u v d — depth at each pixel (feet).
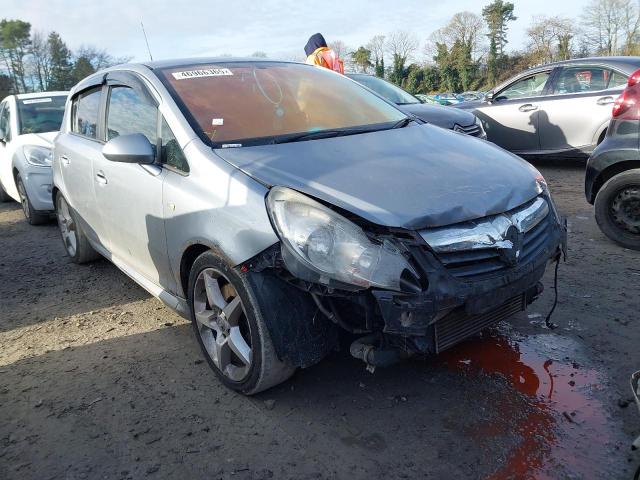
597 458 7.79
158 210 10.50
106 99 13.61
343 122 11.48
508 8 205.16
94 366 11.13
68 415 9.52
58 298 15.01
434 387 9.64
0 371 11.21
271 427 8.86
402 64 211.61
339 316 8.38
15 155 23.61
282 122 10.96
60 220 17.74
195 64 12.46
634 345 10.59
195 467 8.10
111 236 13.43
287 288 8.52
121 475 8.04
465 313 8.03
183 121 10.41
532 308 12.38
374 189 8.41
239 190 8.84
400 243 7.74
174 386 10.18
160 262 11.03
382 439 8.43
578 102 25.81
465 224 8.22
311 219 7.98
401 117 12.50
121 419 9.30
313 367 10.34
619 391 9.23
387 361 8.22
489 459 7.90
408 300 7.62
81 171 14.20
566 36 189.78
